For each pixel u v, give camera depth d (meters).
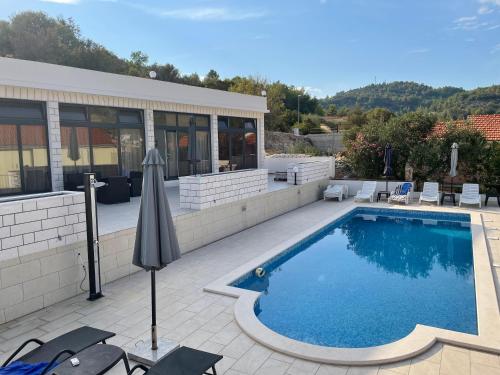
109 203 11.12
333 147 37.34
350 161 20.38
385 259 9.70
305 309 6.66
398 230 12.63
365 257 9.86
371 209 15.35
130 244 7.68
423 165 18.08
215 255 9.04
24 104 10.45
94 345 4.01
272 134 37.47
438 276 8.38
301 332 5.82
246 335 5.19
